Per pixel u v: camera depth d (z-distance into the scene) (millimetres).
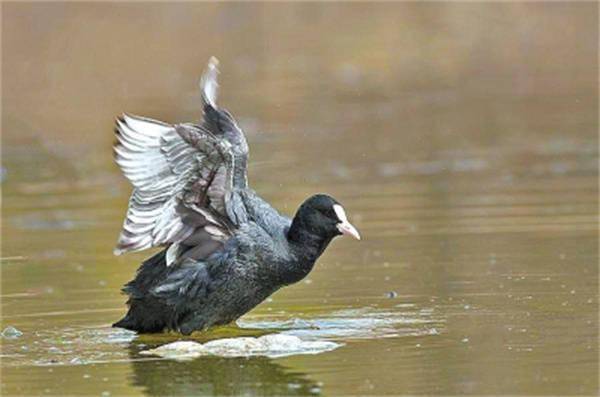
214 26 31672
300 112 26500
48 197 19875
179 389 9781
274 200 18812
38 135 24891
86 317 12445
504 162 21406
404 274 13766
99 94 27156
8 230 17484
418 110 26453
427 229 16359
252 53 30547
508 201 18078
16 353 11016
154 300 11648
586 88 27938
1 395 9695
